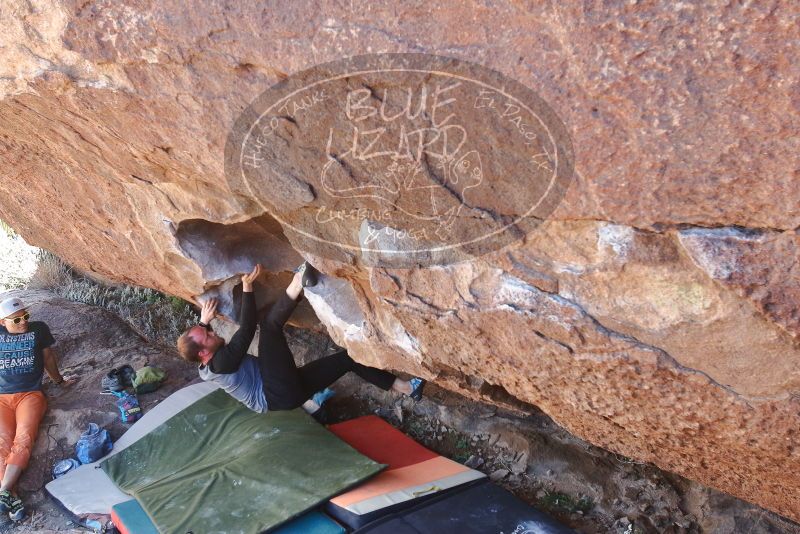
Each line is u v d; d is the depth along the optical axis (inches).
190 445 183.5
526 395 104.1
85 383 210.7
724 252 61.9
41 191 156.0
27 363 190.7
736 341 69.1
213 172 95.4
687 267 67.6
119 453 183.6
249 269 148.3
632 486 155.7
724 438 81.2
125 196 135.5
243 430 183.5
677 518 147.9
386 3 63.1
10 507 168.6
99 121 100.4
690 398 78.5
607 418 97.2
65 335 234.2
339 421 201.6
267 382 150.3
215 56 76.3
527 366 92.2
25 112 111.3
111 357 225.0
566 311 79.8
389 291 96.8
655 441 95.0
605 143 61.4
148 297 251.8
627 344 77.5
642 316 74.6
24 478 178.7
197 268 145.0
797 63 49.8
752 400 73.0
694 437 86.3
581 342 81.5
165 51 78.9
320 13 66.7
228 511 150.1
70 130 111.7
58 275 275.7
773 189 56.4
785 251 59.1
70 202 152.2
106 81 88.5
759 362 69.4
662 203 62.6
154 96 86.3
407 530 138.7
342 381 211.9
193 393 202.1
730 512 140.4
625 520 150.3
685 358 74.8
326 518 145.0
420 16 62.6
